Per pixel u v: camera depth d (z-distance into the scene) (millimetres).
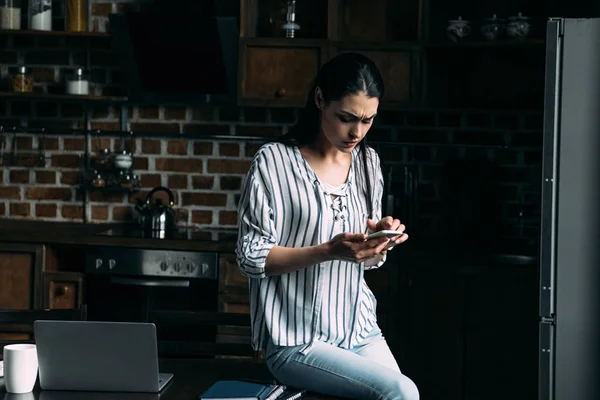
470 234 4816
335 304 2508
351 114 2393
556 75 3217
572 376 3240
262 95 4773
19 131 5211
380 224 2408
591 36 3189
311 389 2359
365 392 2246
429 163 4969
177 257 4484
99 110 5188
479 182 4812
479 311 4285
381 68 4684
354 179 2602
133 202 5191
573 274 3227
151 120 5164
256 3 4984
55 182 5223
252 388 2125
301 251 2375
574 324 3232
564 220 3229
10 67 5219
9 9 4996
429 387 4352
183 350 2861
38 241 4570
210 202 5133
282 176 2500
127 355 2121
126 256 4512
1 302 4605
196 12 4965
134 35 4777
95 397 2098
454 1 4930
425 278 4336
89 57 5156
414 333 4348
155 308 4832
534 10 4832
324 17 5000
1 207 5246
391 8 4914
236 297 4457
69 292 4578
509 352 4266
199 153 5133
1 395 2100
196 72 4844
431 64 4910
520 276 4230
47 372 2143
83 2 5012
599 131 3191
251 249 2428
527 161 4883
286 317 2463
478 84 4863
